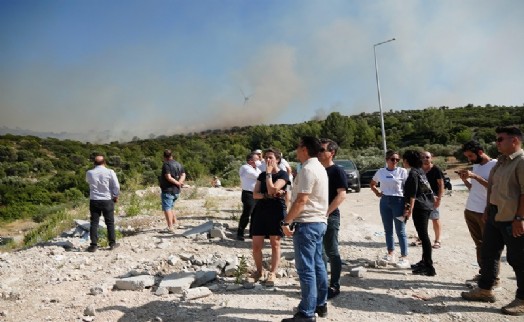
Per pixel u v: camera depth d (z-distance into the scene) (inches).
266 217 214.4
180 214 475.2
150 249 302.8
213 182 931.3
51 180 1811.0
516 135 171.0
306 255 157.0
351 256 277.1
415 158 225.1
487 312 174.7
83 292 211.3
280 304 183.0
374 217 454.0
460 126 2527.1
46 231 442.6
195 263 260.5
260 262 221.0
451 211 484.4
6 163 2861.7
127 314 178.4
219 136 4936.0
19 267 265.3
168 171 362.3
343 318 168.9
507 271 235.6
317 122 2970.0
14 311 187.5
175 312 177.8
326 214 163.8
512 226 169.8
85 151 3860.7
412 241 321.4
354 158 1450.5
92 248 305.6
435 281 217.5
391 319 168.1
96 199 306.5
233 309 177.8
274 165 219.8
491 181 185.0
